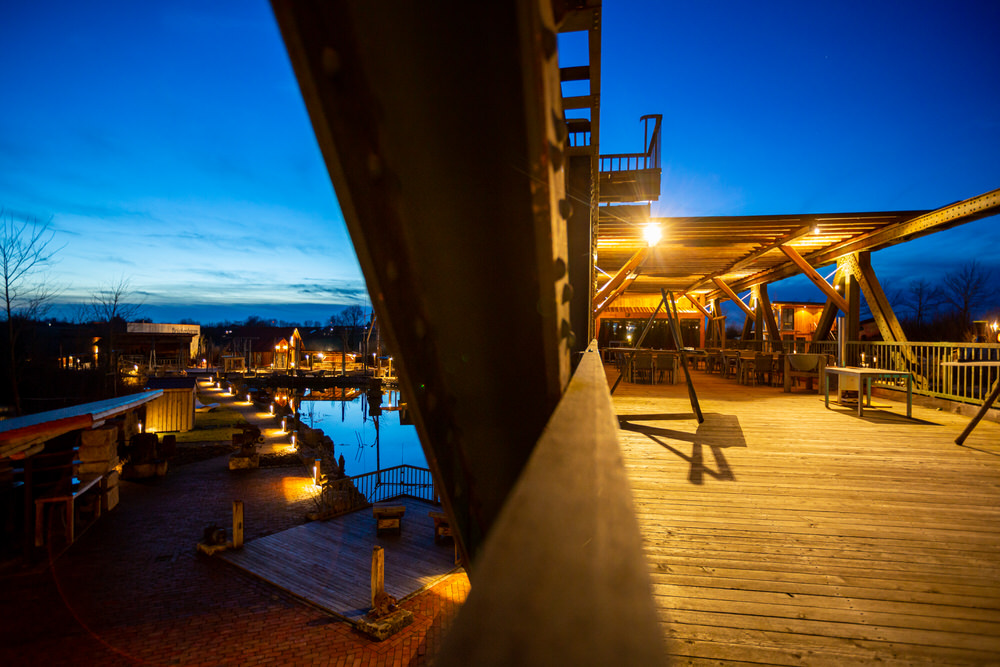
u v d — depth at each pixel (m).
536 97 0.74
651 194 9.89
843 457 4.50
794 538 2.89
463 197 0.83
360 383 49.16
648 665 0.18
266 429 29.98
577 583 0.27
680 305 23.56
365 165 0.79
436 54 0.76
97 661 7.91
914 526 3.06
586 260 2.90
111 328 33.03
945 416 6.62
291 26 0.73
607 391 0.91
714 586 2.39
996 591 2.35
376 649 8.58
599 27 2.73
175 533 13.10
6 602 9.30
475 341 0.97
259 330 76.38
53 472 12.82
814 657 1.90
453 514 1.08
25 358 25.11
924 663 1.87
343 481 16.14
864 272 10.22
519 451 1.05
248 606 9.77
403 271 0.88
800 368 9.41
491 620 0.22
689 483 3.80
